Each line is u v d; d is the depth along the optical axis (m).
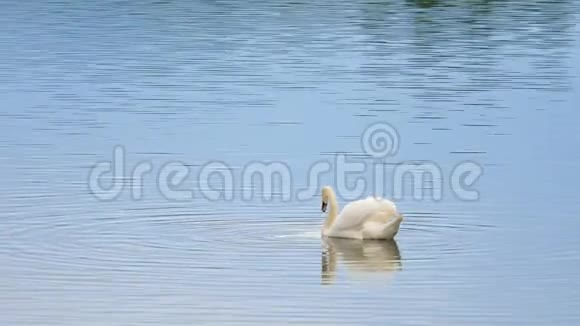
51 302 21.25
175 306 21.09
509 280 22.42
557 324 20.41
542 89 39.25
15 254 23.70
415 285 22.20
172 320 20.47
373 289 22.00
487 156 31.42
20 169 29.97
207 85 39.75
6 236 24.81
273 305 21.19
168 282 22.27
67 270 22.84
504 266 23.19
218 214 26.61
